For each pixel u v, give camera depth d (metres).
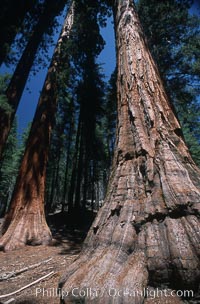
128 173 3.09
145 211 2.58
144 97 3.72
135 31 5.03
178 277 2.06
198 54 13.33
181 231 2.25
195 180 2.76
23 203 7.05
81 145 17.97
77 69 16.47
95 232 2.79
